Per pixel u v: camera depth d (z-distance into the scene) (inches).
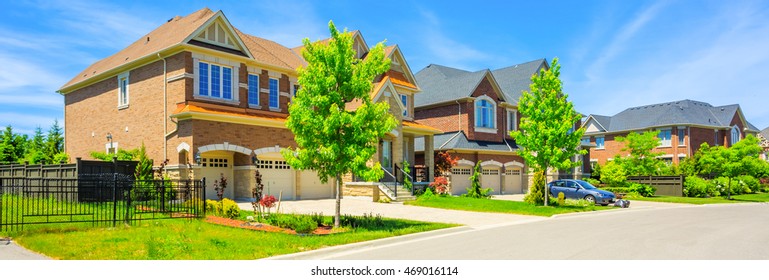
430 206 968.3
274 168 1038.4
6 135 1416.1
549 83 1001.5
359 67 625.0
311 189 1114.1
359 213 821.2
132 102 1035.3
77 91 1209.4
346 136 609.3
